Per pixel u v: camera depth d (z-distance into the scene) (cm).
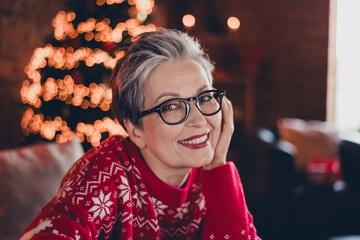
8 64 370
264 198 327
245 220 85
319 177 270
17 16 379
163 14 477
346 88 477
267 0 481
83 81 240
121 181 77
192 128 76
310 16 477
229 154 481
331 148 318
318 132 325
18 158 114
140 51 76
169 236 89
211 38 486
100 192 73
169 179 85
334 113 487
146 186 82
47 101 249
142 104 78
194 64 78
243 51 466
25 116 325
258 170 345
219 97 83
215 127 81
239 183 91
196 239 92
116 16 242
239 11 485
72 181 75
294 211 269
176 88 75
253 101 484
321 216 270
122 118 83
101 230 75
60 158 123
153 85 76
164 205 83
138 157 83
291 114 488
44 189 114
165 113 76
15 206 108
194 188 91
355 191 272
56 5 424
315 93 484
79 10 241
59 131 252
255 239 89
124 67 78
